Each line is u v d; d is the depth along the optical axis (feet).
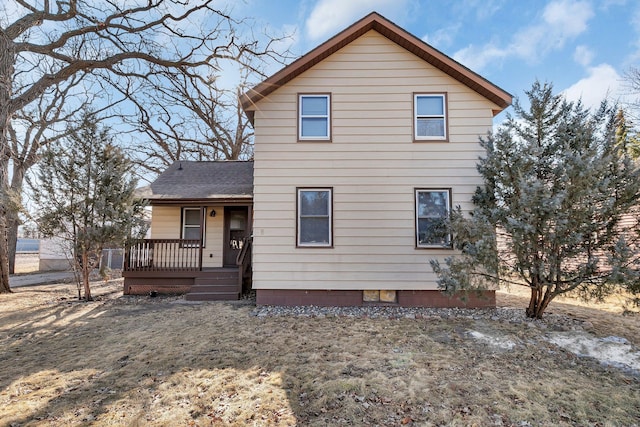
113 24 32.24
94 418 10.39
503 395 11.80
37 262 85.15
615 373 13.82
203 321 21.42
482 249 18.51
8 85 26.32
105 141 28.43
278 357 15.26
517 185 18.88
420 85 26.20
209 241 35.04
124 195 27.94
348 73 26.37
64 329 20.01
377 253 25.17
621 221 18.08
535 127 20.65
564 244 17.99
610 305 25.16
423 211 25.49
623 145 18.71
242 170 40.83
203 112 51.60
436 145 25.72
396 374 13.41
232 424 10.06
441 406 11.05
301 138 25.96
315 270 25.18
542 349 16.33
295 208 25.46
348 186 25.61
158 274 30.68
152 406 11.12
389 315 22.84
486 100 25.89
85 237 26.84
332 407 10.98
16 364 14.76
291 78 26.32
